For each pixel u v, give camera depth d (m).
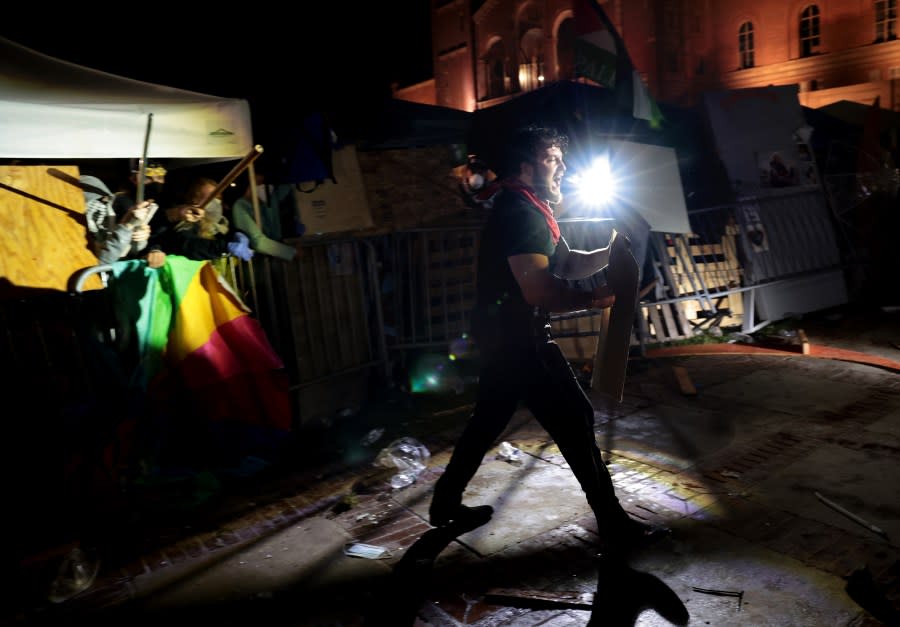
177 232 4.71
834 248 8.51
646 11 28.52
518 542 3.21
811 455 4.01
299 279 5.26
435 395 5.83
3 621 2.85
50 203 3.84
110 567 3.25
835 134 11.27
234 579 3.07
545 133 2.76
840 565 2.82
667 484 3.76
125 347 4.12
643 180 7.29
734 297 7.71
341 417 5.44
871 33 24.84
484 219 6.68
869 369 5.68
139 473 4.08
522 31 32.56
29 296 3.72
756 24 28.12
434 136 7.98
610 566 2.94
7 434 3.61
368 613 2.73
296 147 5.89
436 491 3.21
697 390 5.45
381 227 6.33
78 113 3.91
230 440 4.32
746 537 3.11
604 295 2.74
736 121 8.41
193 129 4.44
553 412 2.87
